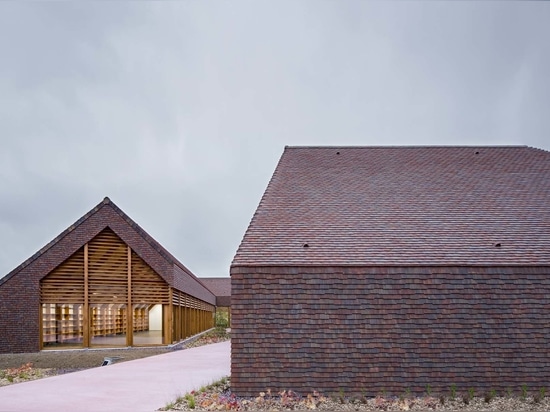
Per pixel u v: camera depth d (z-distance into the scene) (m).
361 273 9.35
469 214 11.36
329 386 9.02
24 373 13.01
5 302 19.78
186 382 10.69
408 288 9.30
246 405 8.33
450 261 9.47
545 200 11.96
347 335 9.18
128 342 20.61
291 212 11.44
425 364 9.09
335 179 13.23
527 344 9.15
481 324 9.21
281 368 9.09
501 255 9.70
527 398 8.73
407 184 12.94
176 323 22.75
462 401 8.57
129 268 20.69
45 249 20.12
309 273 9.34
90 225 20.41
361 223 10.99
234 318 9.22
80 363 15.79
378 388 9.02
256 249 9.88
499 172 13.58
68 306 22.94
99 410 7.86
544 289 9.30
